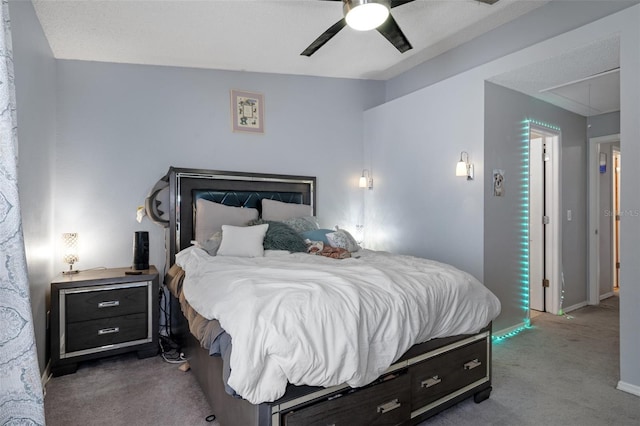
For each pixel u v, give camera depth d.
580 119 4.35
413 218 3.81
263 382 1.32
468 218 3.24
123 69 3.17
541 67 2.91
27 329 0.93
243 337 1.33
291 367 1.32
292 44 3.12
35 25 2.27
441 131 3.50
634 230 2.23
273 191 3.79
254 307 1.41
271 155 3.88
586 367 2.60
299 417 1.41
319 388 1.47
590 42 2.50
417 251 3.76
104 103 3.09
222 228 2.86
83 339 2.55
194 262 2.54
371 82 4.53
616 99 3.75
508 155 3.36
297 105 4.04
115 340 2.66
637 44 2.24
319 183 4.18
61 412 1.99
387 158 4.15
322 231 3.24
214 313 1.60
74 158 2.98
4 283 0.90
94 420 1.91
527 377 2.44
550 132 3.88
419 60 3.91
